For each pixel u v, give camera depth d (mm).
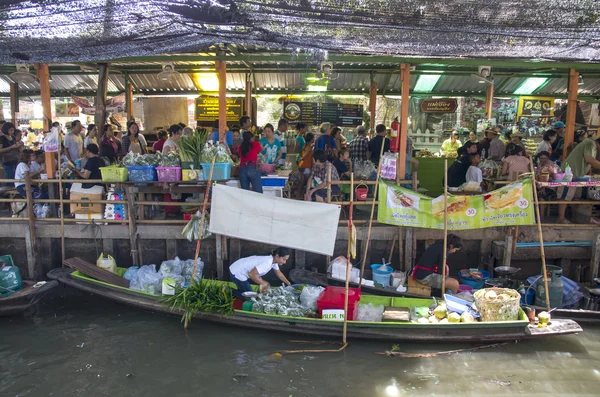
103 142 9797
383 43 5664
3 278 7645
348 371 5891
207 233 7957
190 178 7715
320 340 6691
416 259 8703
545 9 4703
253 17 5004
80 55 6262
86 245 8688
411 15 4855
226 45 9180
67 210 9289
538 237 8383
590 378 5750
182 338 6715
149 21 5113
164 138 10453
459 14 4832
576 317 6965
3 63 6586
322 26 5156
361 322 6500
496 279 7828
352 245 6852
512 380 5707
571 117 10031
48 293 8281
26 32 5414
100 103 10547
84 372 5824
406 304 7344
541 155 8523
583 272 8648
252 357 6215
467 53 5949
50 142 8398
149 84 13828
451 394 5414
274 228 6762
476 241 8648
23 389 5449
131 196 8164
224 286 7309
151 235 8414
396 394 5418
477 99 15086
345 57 9047
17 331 6930
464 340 6484
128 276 7957
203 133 8062
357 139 10688
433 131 15086
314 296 7082
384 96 14484
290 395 5387
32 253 8492
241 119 9859
